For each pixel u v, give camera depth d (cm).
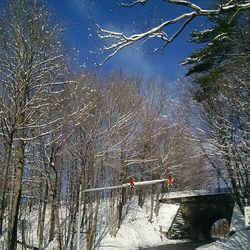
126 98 3114
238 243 2484
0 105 1617
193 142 3225
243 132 2212
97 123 2550
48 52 1778
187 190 4675
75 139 2480
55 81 1902
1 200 1599
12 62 1666
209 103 2541
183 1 639
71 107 2167
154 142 3934
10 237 1753
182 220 4462
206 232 4850
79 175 2550
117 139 3083
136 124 3512
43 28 1770
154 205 4522
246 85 1894
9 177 2097
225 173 3011
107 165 3144
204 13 643
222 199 4250
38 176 2500
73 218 2592
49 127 2056
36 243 2853
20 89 1627
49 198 2938
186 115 2989
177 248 3597
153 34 671
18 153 1766
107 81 3067
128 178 3450
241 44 1296
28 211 3488
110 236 3556
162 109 3988
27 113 1694
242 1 674
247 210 1254
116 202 3844
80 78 2283
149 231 4016
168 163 3984
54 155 2247
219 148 2717
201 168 4000
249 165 2442
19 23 1712
